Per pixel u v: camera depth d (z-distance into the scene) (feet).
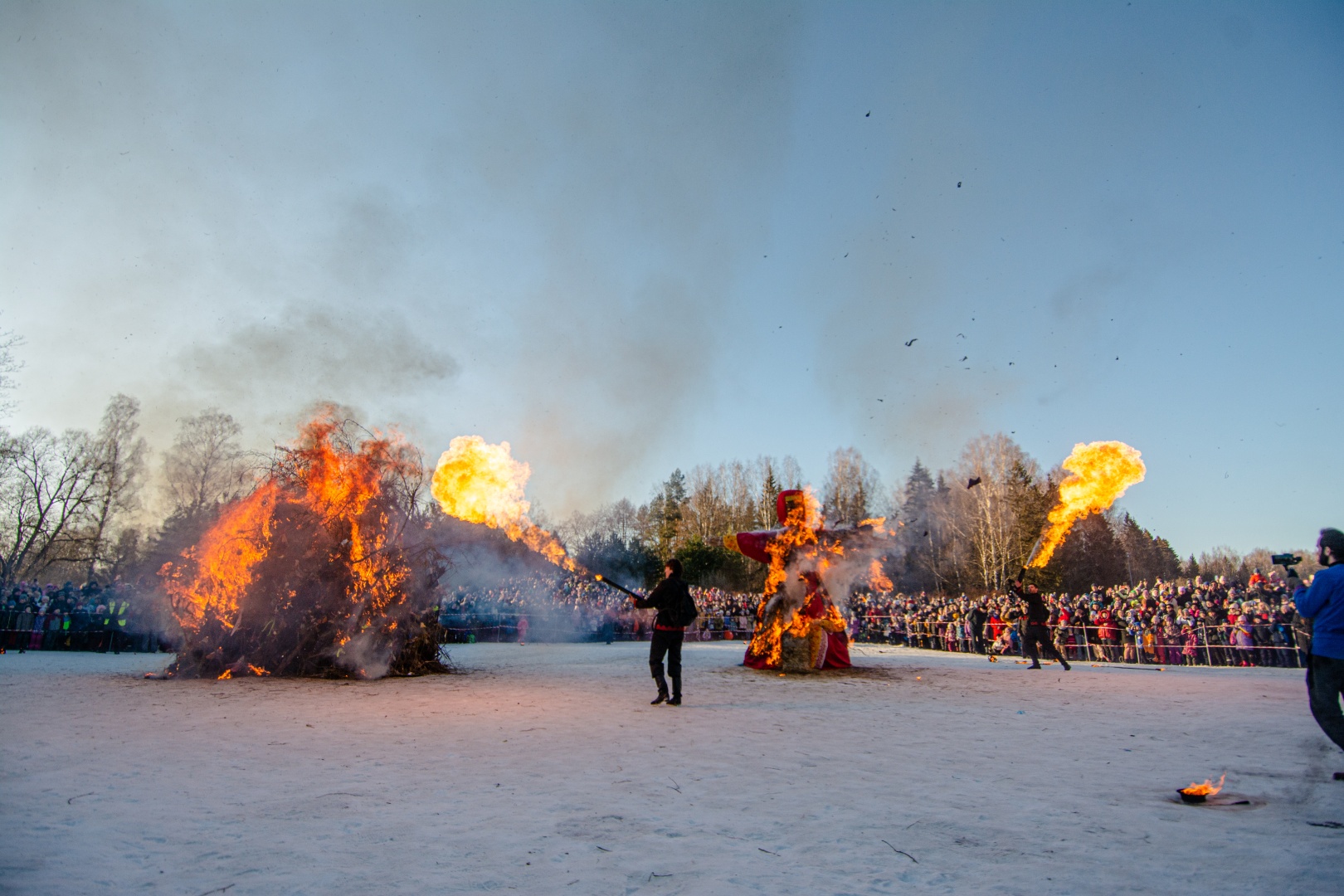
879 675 43.37
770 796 15.56
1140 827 13.34
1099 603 79.46
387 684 37.78
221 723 24.22
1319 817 14.03
